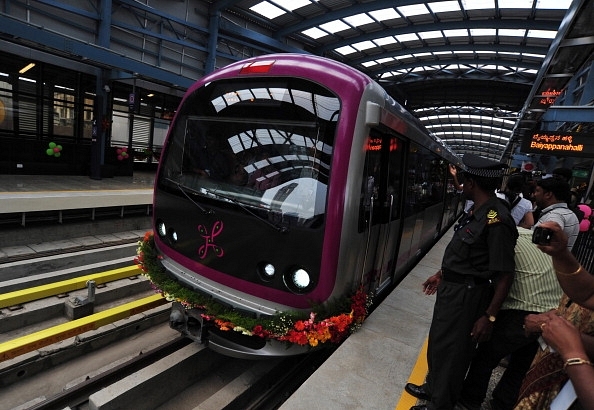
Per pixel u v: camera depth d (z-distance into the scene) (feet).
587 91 29.55
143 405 10.25
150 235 13.03
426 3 44.80
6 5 32.32
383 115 10.65
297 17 53.21
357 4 49.08
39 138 33.24
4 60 30.19
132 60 28.89
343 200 9.20
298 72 10.17
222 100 11.30
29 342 11.21
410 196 15.66
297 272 9.50
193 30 48.88
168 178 12.02
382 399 8.00
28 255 18.86
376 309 12.17
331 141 9.44
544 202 10.28
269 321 9.23
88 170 36.96
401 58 68.85
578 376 3.57
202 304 10.15
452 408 7.08
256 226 9.83
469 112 96.48
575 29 14.90
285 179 9.87
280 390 11.84
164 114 46.03
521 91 76.48
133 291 17.16
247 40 55.16
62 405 10.27
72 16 36.70
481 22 48.91
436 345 6.97
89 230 23.50
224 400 10.49
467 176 6.92
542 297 6.98
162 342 14.12
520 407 4.77
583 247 19.98
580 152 23.75
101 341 13.37
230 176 10.70
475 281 6.66
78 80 35.17
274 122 10.29
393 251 14.08
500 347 7.38
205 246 10.81
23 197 20.53
